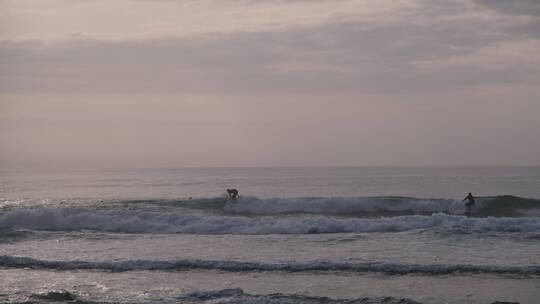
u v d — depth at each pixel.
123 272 20.67
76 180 120.69
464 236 25.73
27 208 34.66
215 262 21.23
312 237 26.78
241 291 17.44
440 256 21.92
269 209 37.44
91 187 89.56
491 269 19.73
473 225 28.38
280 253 23.17
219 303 16.27
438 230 27.02
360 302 16.30
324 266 20.56
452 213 36.53
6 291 18.28
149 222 31.20
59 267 21.50
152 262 21.45
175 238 27.45
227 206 37.69
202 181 110.06
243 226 29.59
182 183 101.75
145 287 18.58
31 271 21.02
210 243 25.80
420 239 25.36
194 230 29.72
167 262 21.39
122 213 32.75
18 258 22.25
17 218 32.84
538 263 20.56
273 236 27.42
